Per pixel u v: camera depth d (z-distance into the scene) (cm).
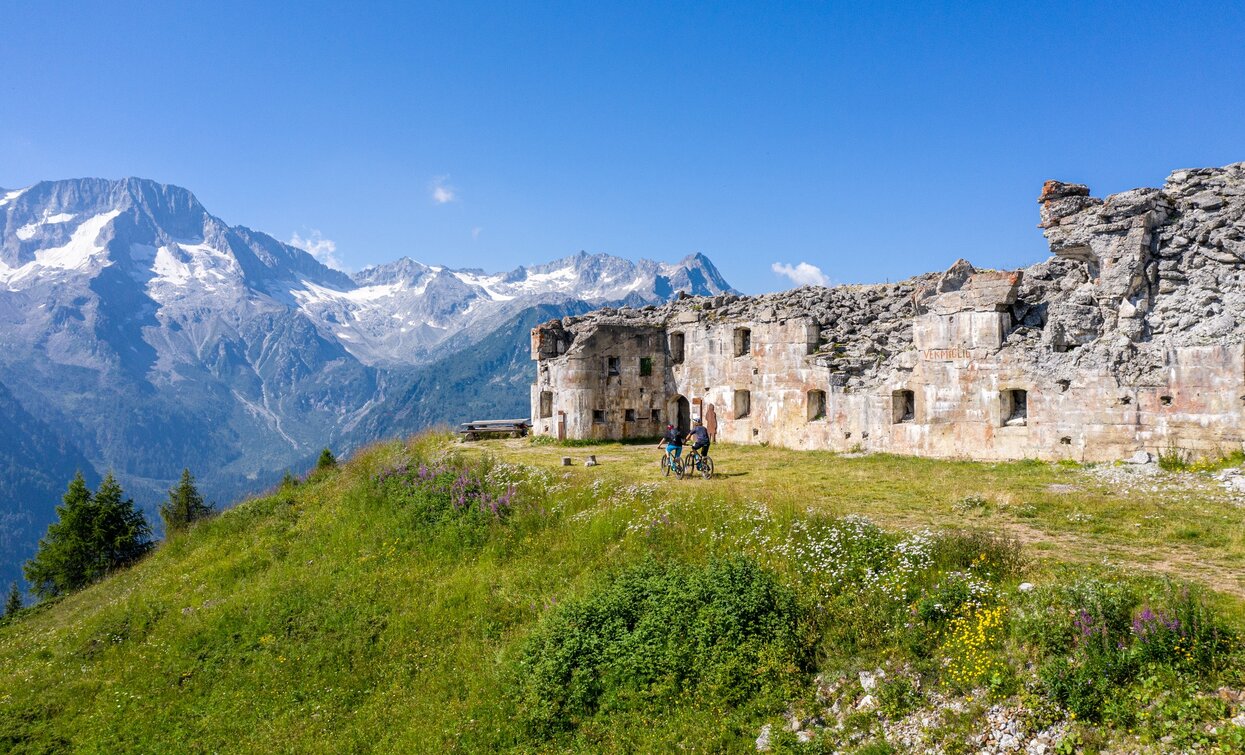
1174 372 2233
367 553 2338
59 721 1728
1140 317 2389
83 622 2477
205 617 2125
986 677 1090
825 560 1524
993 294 2634
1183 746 891
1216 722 905
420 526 2417
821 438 3228
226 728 1562
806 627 1315
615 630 1459
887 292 3325
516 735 1316
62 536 4719
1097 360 2389
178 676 1833
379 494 2781
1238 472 1995
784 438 3422
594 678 1373
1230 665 975
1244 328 2138
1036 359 2530
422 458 3112
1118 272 2425
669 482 2458
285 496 3481
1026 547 1541
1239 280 2228
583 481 2464
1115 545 1536
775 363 3475
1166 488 1956
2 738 1653
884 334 3167
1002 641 1141
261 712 1595
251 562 2577
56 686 1930
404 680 1602
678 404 4262
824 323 3366
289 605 2047
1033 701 1018
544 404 4369
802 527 1691
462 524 2300
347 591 2064
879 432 2986
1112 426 2339
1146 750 907
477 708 1405
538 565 1931
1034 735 987
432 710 1450
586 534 1997
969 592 1266
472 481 2603
